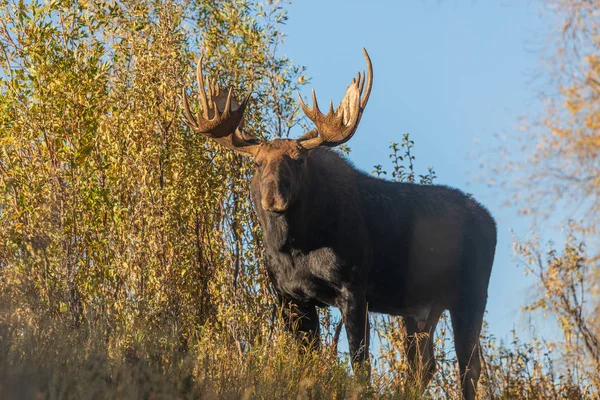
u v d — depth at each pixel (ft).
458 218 74.28
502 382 62.23
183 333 62.18
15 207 65.77
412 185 74.18
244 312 65.72
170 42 69.46
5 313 45.98
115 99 69.10
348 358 59.11
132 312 59.21
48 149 67.46
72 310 60.54
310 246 63.98
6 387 36.45
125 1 72.69
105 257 65.98
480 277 74.84
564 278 63.46
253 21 72.84
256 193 63.72
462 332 72.84
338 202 64.75
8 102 67.31
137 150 68.18
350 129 62.80
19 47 70.28
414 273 70.79
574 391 59.16
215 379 45.09
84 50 70.49
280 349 56.08
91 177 67.82
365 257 66.18
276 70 73.00
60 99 66.49
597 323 51.31
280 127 73.67
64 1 70.44
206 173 68.74
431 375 69.72
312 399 48.32
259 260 70.28
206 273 69.82
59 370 39.78
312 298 65.67
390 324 77.66
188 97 70.74
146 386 39.91
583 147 47.37
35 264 61.98
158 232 65.98
